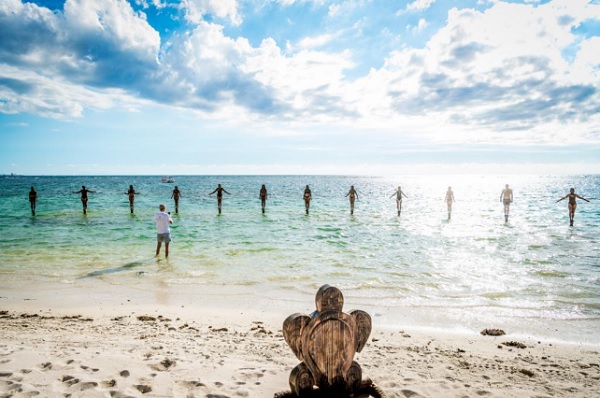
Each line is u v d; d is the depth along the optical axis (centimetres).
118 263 1044
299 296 763
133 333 541
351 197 2342
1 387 327
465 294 774
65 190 5922
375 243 1391
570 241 1421
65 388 330
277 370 404
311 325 306
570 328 596
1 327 555
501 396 362
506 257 1140
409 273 946
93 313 648
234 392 342
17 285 827
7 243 1348
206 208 2855
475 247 1309
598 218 2228
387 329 591
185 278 892
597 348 518
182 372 383
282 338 533
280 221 2059
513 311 675
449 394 362
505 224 1964
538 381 407
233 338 529
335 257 1141
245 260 1092
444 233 1641
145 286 827
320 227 1825
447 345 524
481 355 487
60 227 1769
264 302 725
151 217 2188
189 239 1459
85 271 954
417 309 688
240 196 4578
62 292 779
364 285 838
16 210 2611
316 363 308
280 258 1124
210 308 686
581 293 776
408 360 464
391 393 358
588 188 7894
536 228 1798
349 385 324
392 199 4306
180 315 643
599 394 375
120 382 349
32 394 317
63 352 429
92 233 1588
